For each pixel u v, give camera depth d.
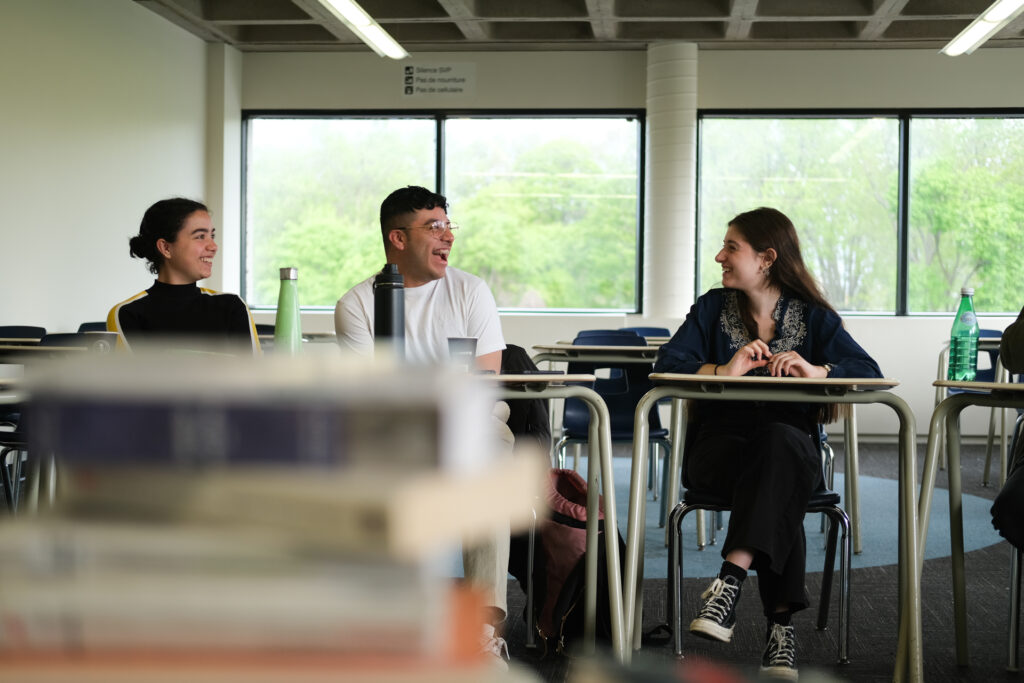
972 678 2.39
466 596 0.44
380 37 7.02
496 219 8.50
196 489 0.42
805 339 2.56
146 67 7.45
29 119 6.20
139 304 2.50
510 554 2.67
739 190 8.30
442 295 2.60
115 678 0.40
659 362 2.58
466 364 2.06
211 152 8.36
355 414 0.41
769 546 2.11
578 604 2.56
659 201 8.06
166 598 0.40
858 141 8.24
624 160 8.41
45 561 0.41
